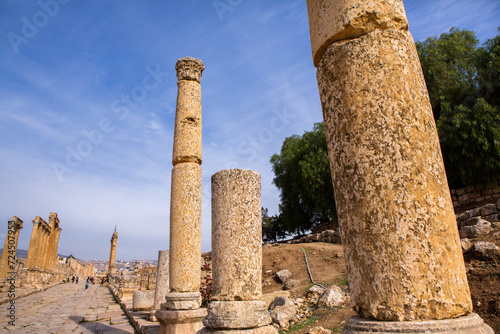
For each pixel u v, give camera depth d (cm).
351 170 220
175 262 729
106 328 1055
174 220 756
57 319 1268
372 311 197
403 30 251
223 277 515
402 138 212
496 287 655
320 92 261
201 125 848
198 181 791
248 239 529
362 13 242
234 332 466
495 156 1566
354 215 214
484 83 1773
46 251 4184
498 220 1049
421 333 178
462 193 1755
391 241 198
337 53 245
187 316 670
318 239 2009
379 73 225
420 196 202
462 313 193
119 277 2352
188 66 869
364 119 221
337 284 1108
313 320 845
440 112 1842
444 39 2073
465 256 838
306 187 2511
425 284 190
